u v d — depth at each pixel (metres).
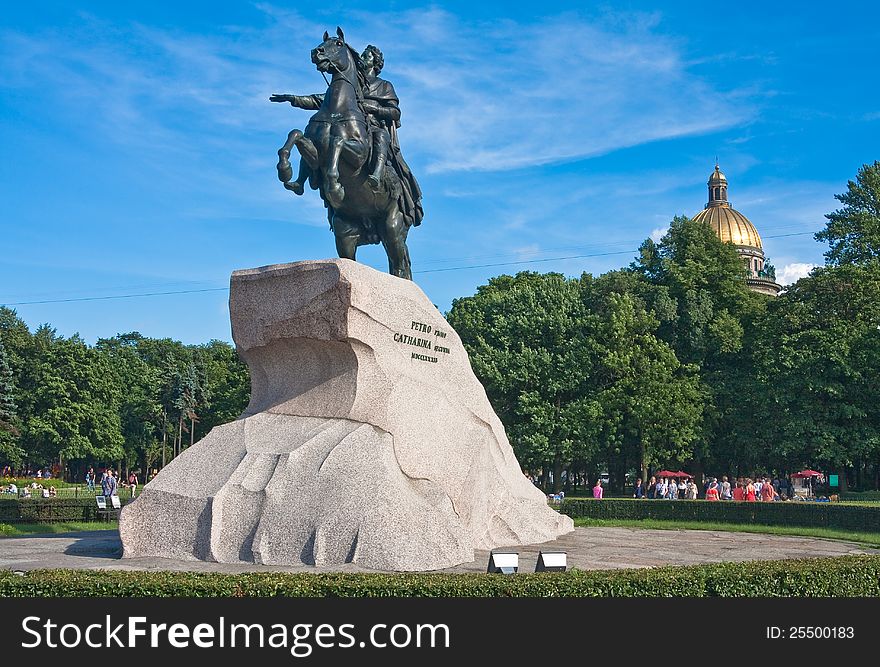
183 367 65.62
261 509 10.79
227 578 7.32
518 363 40.16
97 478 69.56
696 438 40.31
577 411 39.44
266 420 12.23
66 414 59.06
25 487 48.91
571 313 43.12
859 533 17.31
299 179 14.22
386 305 12.59
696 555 12.19
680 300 44.88
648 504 21.62
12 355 60.88
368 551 10.12
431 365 13.48
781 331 41.38
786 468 47.06
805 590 8.07
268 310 12.52
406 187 15.48
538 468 42.69
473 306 45.19
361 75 14.67
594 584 7.42
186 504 11.00
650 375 39.97
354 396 11.98
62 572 7.51
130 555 10.98
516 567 8.87
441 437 12.89
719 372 43.16
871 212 46.25
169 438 67.88
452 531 10.89
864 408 39.53
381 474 10.96
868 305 40.38
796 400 39.94
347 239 15.15
